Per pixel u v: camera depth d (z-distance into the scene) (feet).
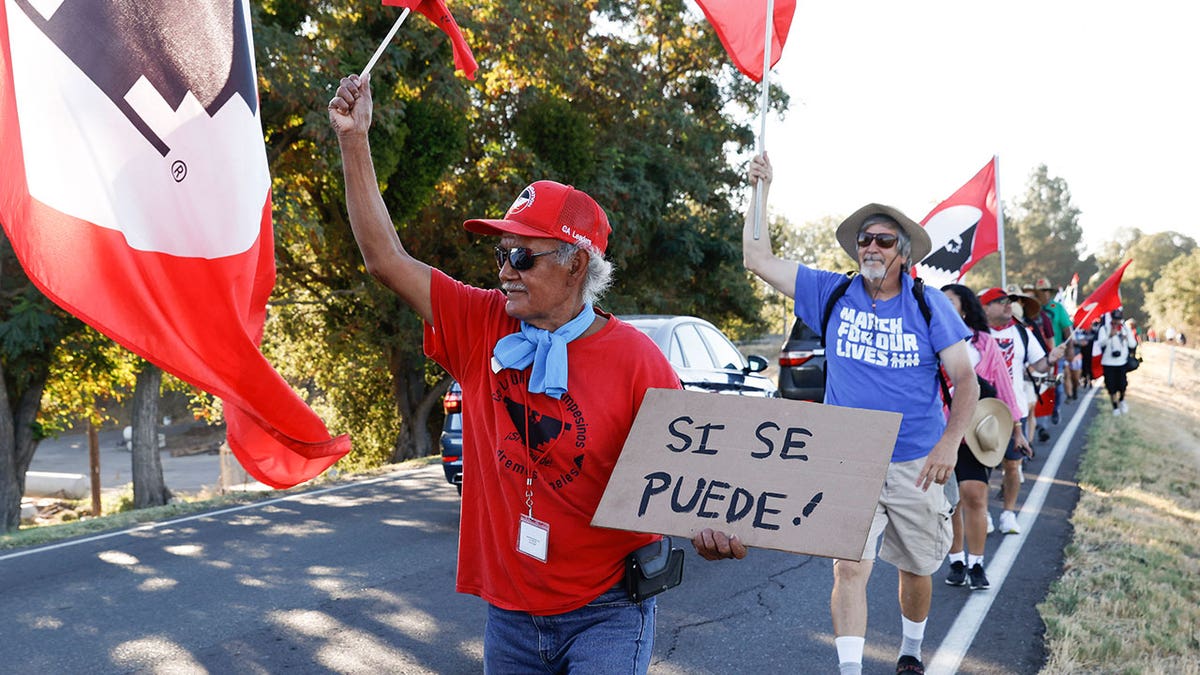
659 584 8.30
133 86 9.16
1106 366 58.95
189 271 9.36
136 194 9.17
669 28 82.23
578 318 8.31
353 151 8.50
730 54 15.48
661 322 27.40
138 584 21.11
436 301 8.66
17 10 8.78
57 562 23.48
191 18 9.41
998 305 25.90
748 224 14.60
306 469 10.19
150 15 9.25
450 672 15.56
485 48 59.98
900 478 13.71
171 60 9.31
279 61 43.52
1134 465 36.88
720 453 7.82
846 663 13.08
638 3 80.38
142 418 50.83
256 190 9.76
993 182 31.09
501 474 8.25
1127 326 59.11
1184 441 49.96
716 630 17.62
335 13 49.32
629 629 8.27
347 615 18.60
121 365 51.98
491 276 73.10
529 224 8.09
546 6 62.95
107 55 9.07
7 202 8.71
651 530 7.63
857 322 13.75
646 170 76.13
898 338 13.52
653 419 8.05
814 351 42.16
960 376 13.15
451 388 29.76
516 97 68.95
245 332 9.55
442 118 54.34
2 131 8.73
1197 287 246.47
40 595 20.34
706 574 21.76
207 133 9.48
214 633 17.54
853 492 7.40
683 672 15.48
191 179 9.41
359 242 8.62
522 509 8.18
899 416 7.55
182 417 179.52
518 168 67.36
